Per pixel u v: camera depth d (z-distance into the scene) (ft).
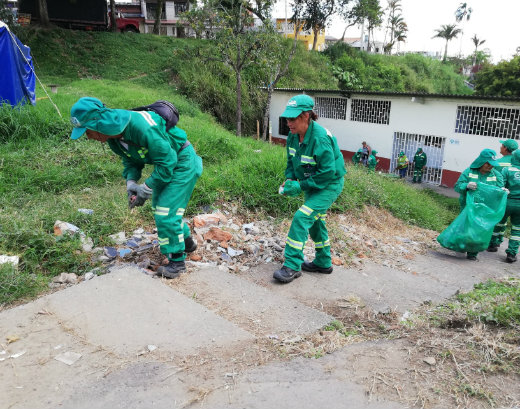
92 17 88.48
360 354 9.57
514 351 9.41
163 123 11.41
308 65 100.83
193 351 9.17
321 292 13.67
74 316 10.11
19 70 33.78
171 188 12.10
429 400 7.98
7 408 7.28
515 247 21.91
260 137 77.30
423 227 28.37
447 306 13.08
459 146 56.29
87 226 15.64
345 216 23.70
